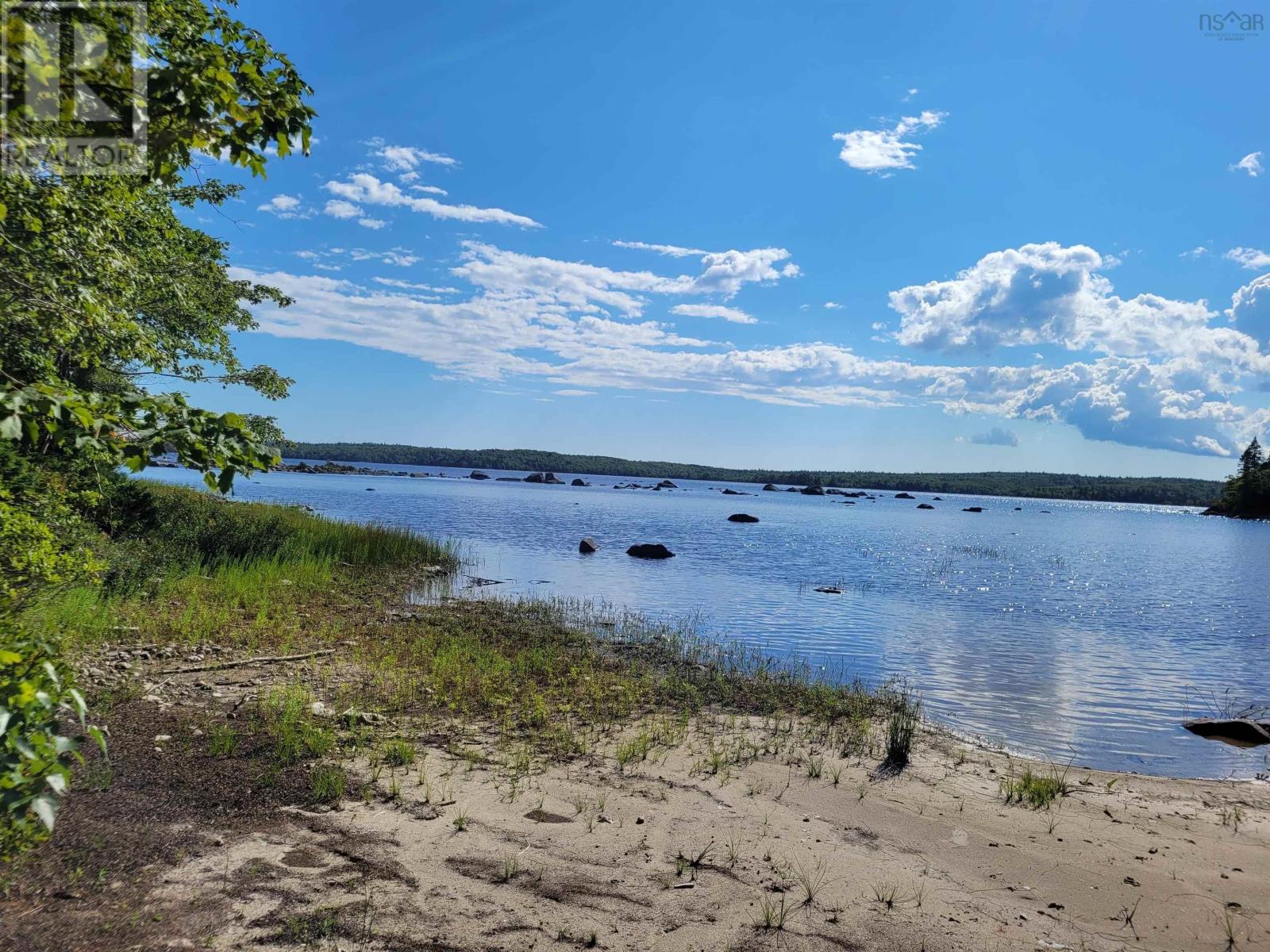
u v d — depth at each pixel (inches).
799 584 1000.9
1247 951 191.3
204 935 161.9
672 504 3476.9
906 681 514.3
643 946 176.9
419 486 4087.1
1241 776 352.2
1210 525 3624.5
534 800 260.2
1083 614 847.7
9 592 339.6
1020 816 279.0
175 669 378.3
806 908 199.2
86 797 217.6
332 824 224.7
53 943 150.4
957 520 3134.8
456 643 503.5
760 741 355.3
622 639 605.0
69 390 133.0
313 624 536.7
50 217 263.1
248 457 149.6
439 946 169.0
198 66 152.0
